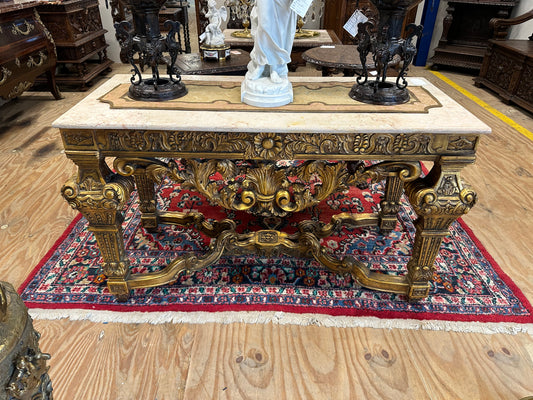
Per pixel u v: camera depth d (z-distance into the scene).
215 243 1.68
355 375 1.33
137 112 1.31
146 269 1.78
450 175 1.35
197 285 1.69
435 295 1.65
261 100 1.37
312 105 1.40
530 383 1.31
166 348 1.41
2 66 2.86
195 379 1.31
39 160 2.77
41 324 1.49
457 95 4.10
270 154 1.33
